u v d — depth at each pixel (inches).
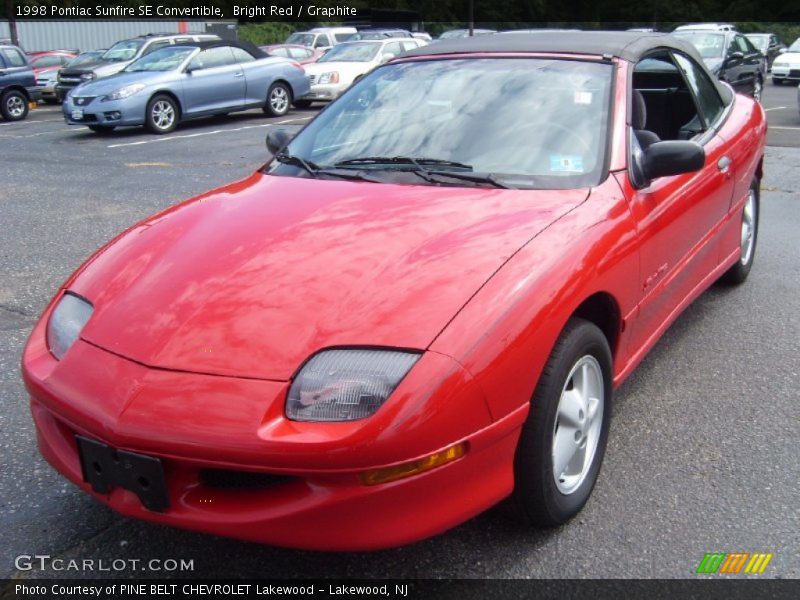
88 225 291.1
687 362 166.7
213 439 87.6
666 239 135.3
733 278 207.0
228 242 112.1
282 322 95.7
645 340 136.9
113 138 544.7
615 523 113.7
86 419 94.0
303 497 89.4
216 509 92.1
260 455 86.6
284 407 88.9
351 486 88.0
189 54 596.7
